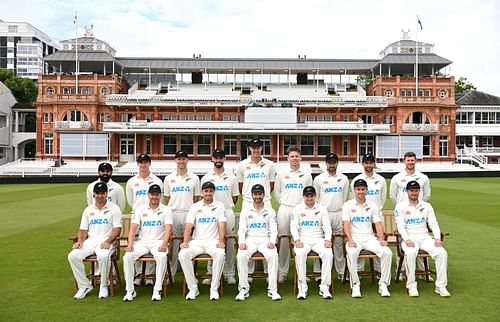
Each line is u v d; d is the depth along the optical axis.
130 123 51.31
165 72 64.06
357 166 50.59
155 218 8.29
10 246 11.98
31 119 74.69
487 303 7.38
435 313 6.93
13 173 45.84
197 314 6.97
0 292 8.09
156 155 54.69
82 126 54.59
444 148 57.00
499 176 45.00
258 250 8.18
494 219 16.02
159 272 7.78
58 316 6.89
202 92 60.94
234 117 56.25
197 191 9.33
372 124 52.72
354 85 64.12
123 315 6.93
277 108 52.97
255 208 8.48
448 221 15.58
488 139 66.69
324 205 9.12
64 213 18.62
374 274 8.61
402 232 8.29
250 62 62.28
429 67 61.31
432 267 9.84
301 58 65.81
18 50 115.12
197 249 8.09
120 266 10.18
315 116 56.59
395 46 62.16
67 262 10.25
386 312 7.00
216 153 9.05
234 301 7.65
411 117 56.03
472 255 10.59
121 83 60.31
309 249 8.02
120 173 46.50
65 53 59.12
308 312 7.04
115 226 8.31
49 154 55.62
